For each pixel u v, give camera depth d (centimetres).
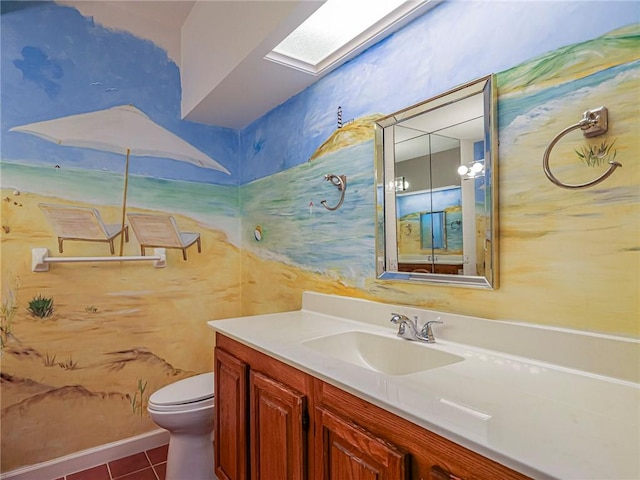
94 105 205
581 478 51
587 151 95
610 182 91
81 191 200
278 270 220
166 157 229
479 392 83
